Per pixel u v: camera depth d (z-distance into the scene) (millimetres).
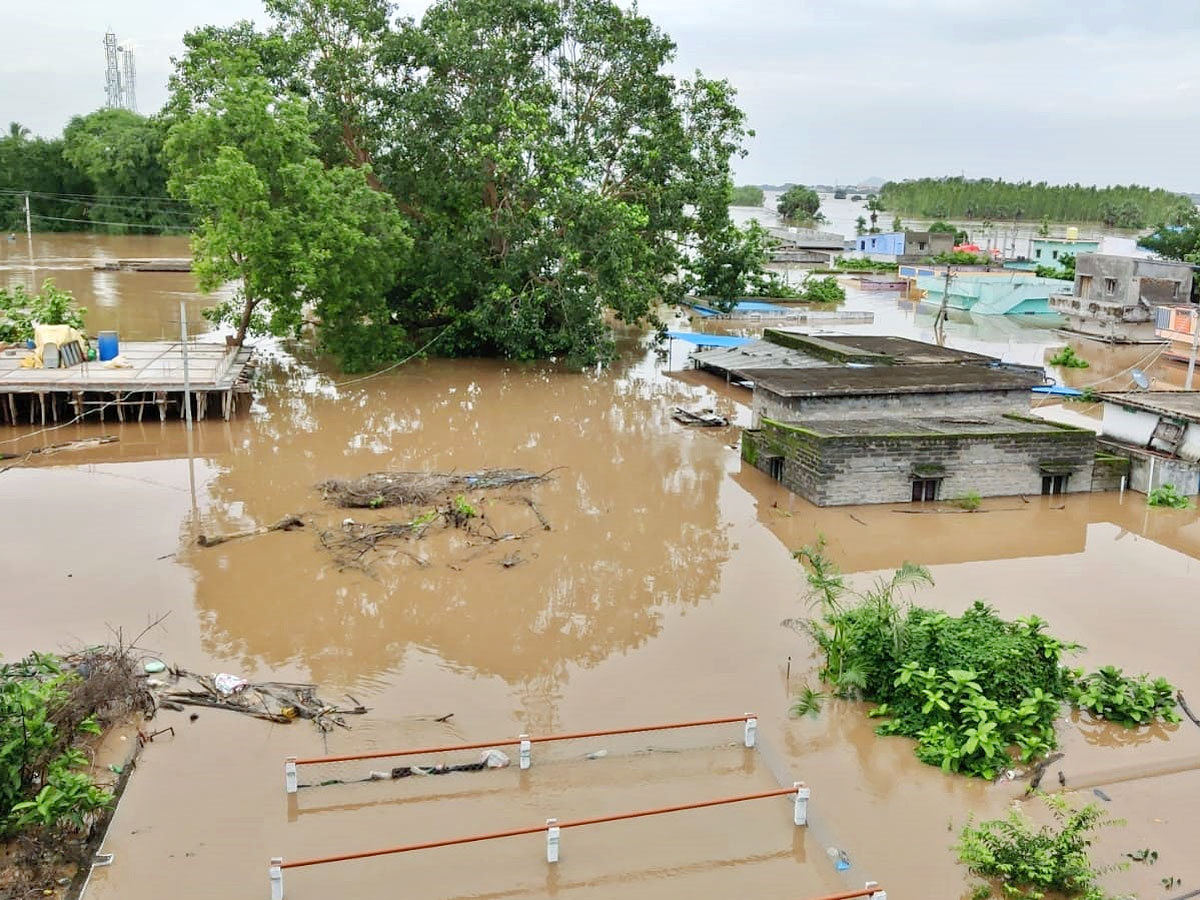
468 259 37188
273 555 19688
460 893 10523
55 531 20578
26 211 80250
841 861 11039
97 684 13102
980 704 13383
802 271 79062
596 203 36125
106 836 11227
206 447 27234
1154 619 17625
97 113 90438
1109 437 27609
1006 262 78812
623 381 37469
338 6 37969
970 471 23969
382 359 37875
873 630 14797
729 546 21078
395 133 37969
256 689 14508
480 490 24172
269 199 32062
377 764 12766
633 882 10758
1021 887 10648
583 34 40125
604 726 13852
